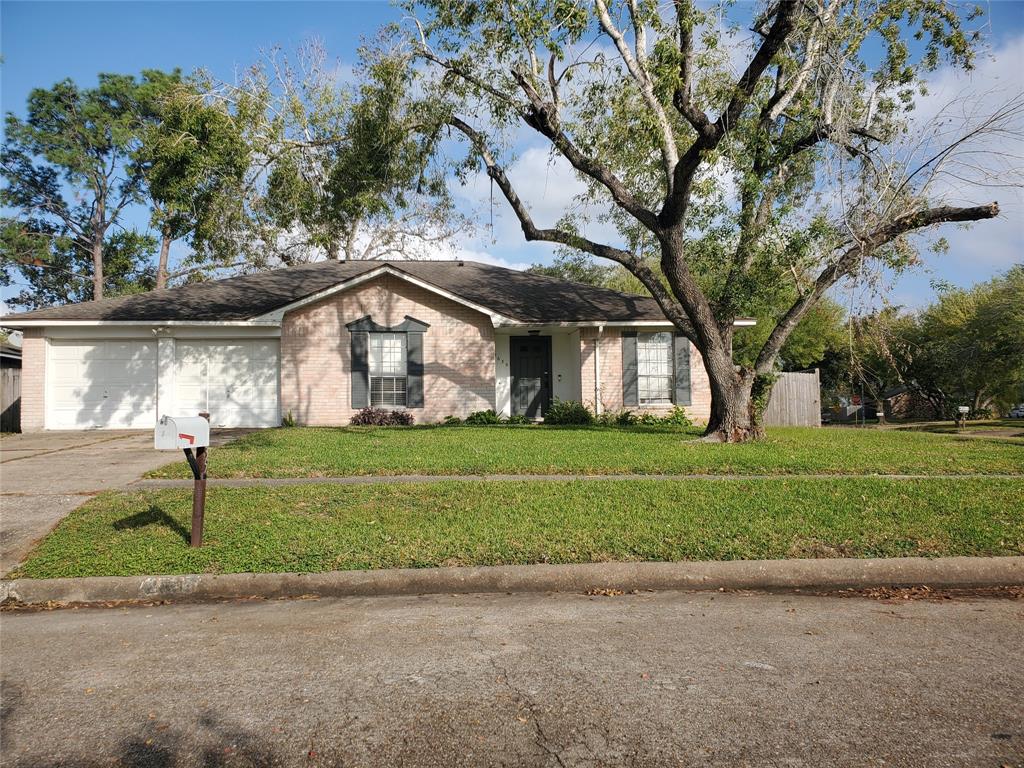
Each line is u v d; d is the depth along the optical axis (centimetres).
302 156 1441
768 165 1316
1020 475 1005
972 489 866
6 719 353
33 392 1783
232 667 417
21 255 3453
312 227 1525
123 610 541
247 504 802
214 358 1842
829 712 350
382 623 495
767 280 1341
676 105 1169
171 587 572
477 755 311
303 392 1816
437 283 1947
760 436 1369
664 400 1981
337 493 856
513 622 495
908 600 550
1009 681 388
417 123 1397
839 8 1208
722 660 420
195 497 650
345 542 653
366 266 2253
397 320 1850
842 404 4006
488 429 1620
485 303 1933
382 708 358
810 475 1008
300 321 1820
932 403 3375
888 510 755
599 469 1036
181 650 447
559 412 1883
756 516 733
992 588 589
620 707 356
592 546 636
